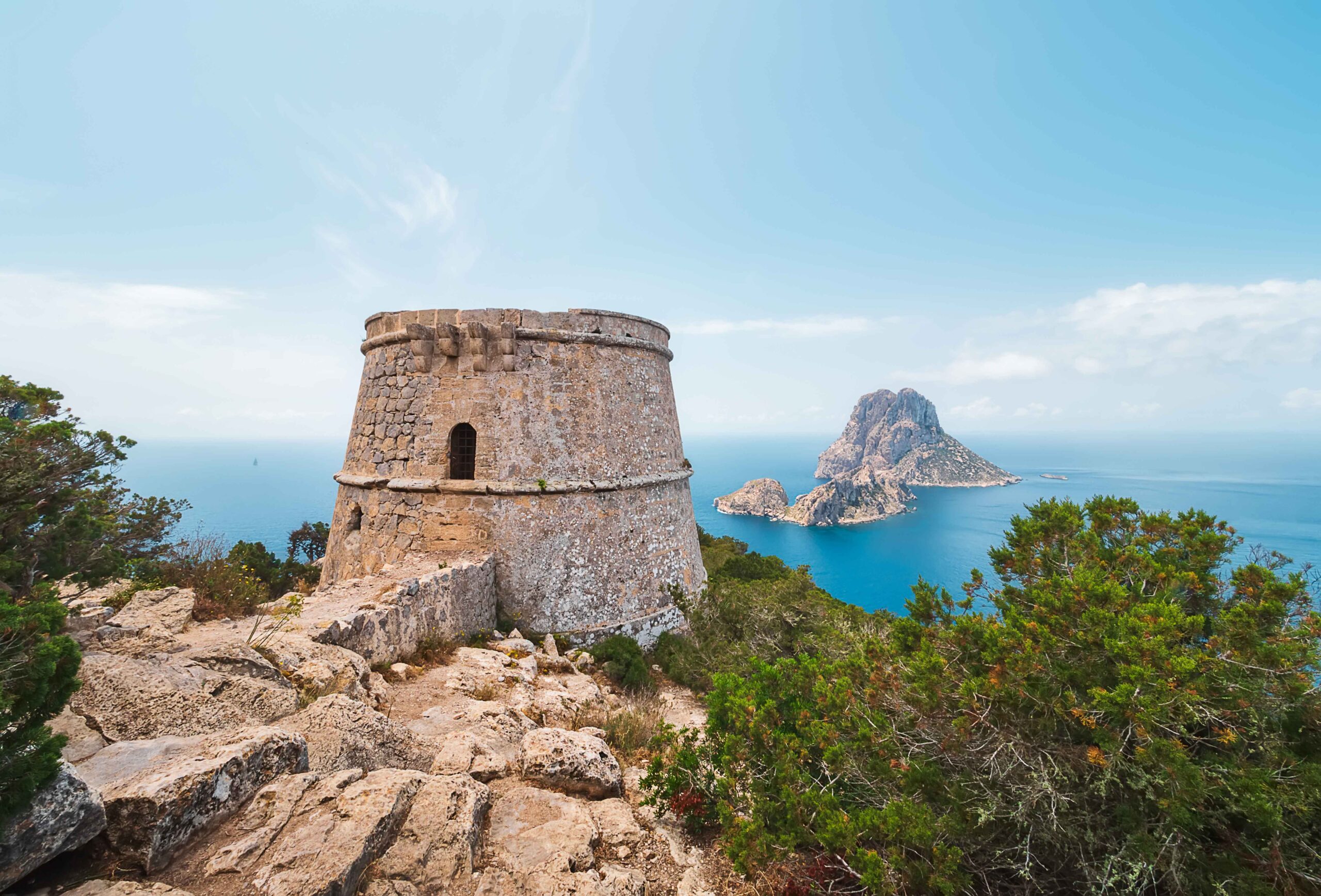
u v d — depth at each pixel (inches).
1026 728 202.4
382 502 623.2
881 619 534.0
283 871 142.3
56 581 384.5
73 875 137.3
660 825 236.4
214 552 631.8
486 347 604.1
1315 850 161.8
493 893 163.0
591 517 614.5
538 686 413.7
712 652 593.0
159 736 195.5
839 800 219.5
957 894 186.1
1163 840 171.3
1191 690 175.5
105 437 440.1
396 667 363.9
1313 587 210.1
